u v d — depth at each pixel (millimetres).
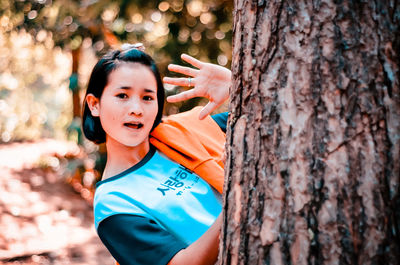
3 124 8805
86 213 5727
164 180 1595
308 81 1058
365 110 1027
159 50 5121
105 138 1732
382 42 1030
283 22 1090
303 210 1050
